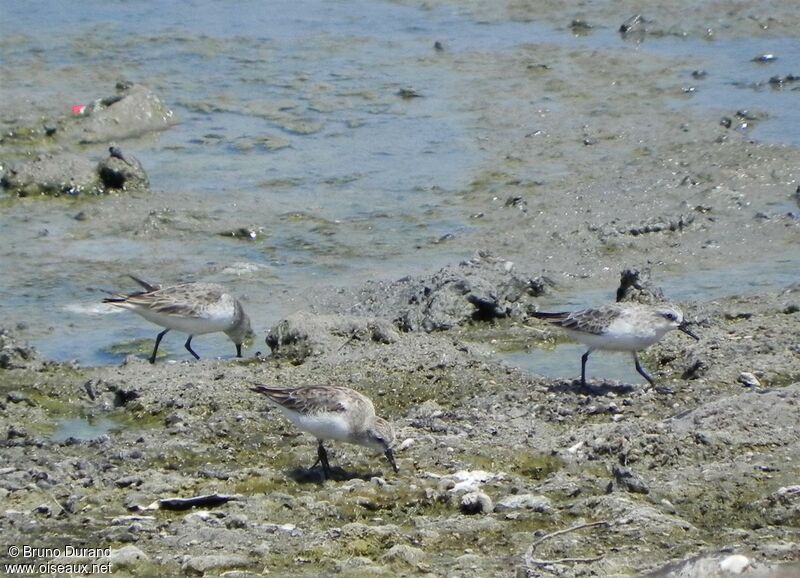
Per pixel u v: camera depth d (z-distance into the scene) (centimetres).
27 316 1788
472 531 1105
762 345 1560
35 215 2125
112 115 2473
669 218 2036
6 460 1286
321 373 1523
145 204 2161
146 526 1120
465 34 2997
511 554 1064
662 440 1264
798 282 1812
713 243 1977
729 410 1320
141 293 1630
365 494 1181
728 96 2555
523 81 2678
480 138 2408
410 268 1920
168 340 1733
